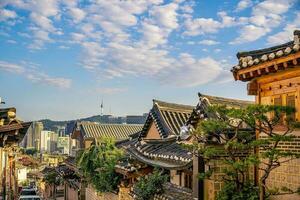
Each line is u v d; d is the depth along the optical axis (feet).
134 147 68.23
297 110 35.58
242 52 40.01
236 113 31.81
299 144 35.73
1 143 53.78
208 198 42.27
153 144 65.36
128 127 161.17
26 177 250.16
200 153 38.42
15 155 116.47
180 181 55.98
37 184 259.80
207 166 42.63
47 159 326.03
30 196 131.34
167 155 54.90
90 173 92.22
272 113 37.45
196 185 43.50
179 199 49.32
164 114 82.07
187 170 49.44
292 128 33.01
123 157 82.64
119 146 108.06
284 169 37.76
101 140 93.81
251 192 38.50
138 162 65.51
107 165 81.30
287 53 32.71
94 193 100.68
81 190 115.24
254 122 32.40
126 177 72.18
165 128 76.54
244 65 38.52
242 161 35.58
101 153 88.33
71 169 135.33
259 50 40.42
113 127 155.94
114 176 80.12
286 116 35.45
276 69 35.45
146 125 85.92
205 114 47.09
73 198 141.08
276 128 38.29
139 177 63.21
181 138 50.75
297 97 35.73
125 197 70.90
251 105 31.30
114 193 81.15
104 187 84.84
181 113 84.74
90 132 147.43
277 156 32.07
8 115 50.98
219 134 38.93
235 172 38.73
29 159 249.96
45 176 201.26
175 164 51.29
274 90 38.88
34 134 515.50
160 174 56.44
